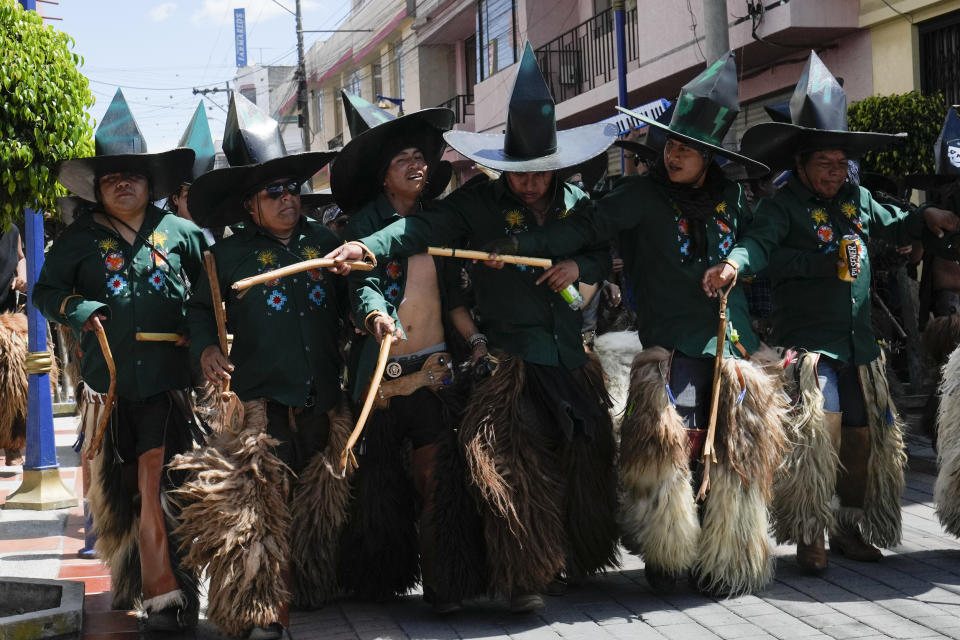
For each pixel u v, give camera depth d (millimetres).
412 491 4559
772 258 4914
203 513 4031
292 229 4500
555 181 4676
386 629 4289
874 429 4918
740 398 4473
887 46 11727
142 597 4375
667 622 4230
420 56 29047
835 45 12586
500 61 22172
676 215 4629
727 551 4465
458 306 4629
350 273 4285
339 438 4430
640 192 4641
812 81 4906
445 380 4461
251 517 4031
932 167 9242
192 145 5383
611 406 4707
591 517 4555
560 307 4527
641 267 4703
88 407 4547
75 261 4465
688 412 4523
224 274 4371
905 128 9266
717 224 4668
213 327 4344
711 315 4609
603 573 4887
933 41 11250
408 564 4562
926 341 6656
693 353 4566
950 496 4891
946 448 4918
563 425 4297
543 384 4375
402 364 4453
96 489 4543
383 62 33125
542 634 4152
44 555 5738
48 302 4398
